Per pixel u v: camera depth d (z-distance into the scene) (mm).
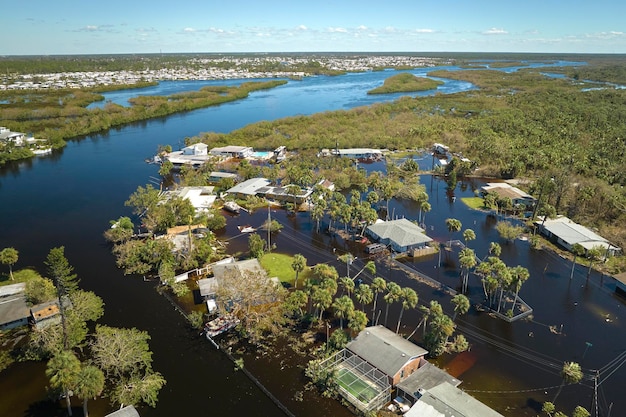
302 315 88625
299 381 73875
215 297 92438
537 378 75812
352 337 80562
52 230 132125
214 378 74625
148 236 124000
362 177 175750
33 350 78750
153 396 68688
